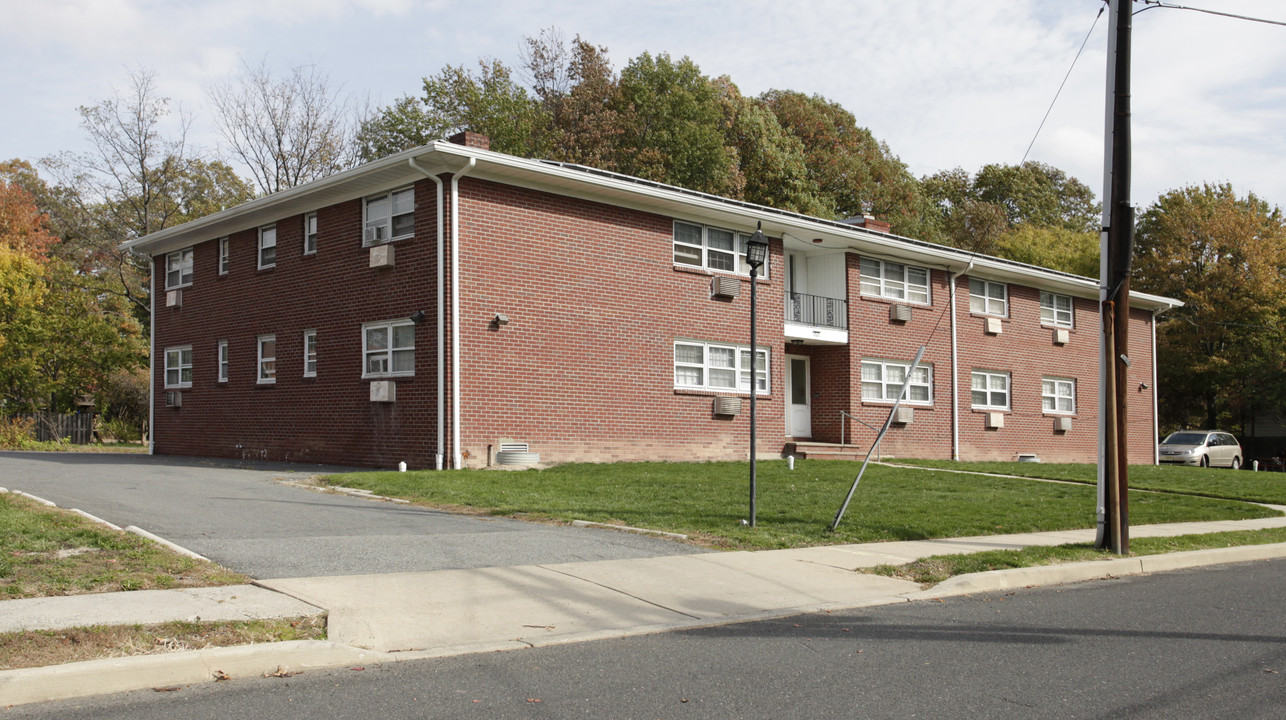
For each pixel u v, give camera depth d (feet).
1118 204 38.83
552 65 150.82
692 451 73.56
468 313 61.82
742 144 153.58
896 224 166.61
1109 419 38.27
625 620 24.30
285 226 74.79
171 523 35.50
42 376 121.19
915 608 27.25
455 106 140.67
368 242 67.51
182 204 155.22
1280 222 148.36
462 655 20.86
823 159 163.22
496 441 62.59
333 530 35.45
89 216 144.97
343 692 18.02
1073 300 110.01
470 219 62.28
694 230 75.36
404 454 63.41
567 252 67.00
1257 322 141.69
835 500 48.80
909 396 90.58
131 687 17.92
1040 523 44.57
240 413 78.02
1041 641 23.32
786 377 86.28
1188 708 17.89
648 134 142.61
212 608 22.53
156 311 89.10
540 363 65.10
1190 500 59.47
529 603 25.34
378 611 23.53
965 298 96.73
